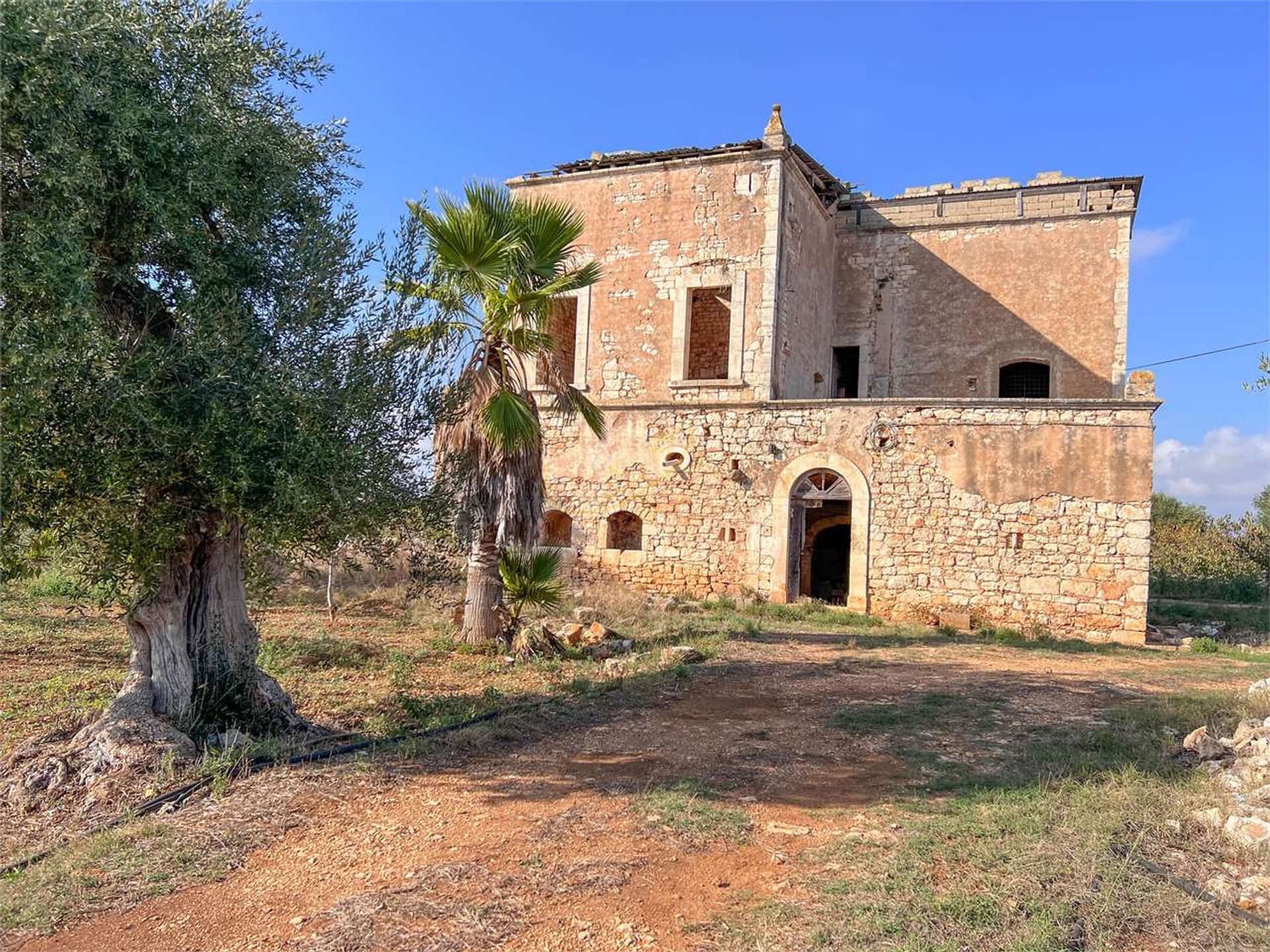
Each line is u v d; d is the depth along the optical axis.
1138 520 15.96
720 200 19.80
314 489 5.98
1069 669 12.29
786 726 8.16
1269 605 23.81
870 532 17.58
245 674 7.31
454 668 10.72
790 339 20.05
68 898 4.36
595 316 20.61
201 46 6.27
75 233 5.20
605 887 4.49
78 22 5.36
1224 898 4.29
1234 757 6.77
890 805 5.79
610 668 10.78
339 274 6.42
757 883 4.58
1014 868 4.57
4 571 5.98
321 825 5.44
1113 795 5.80
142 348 5.85
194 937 4.04
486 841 5.15
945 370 22.08
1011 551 16.69
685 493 19.08
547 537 20.72
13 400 4.86
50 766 6.01
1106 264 21.05
